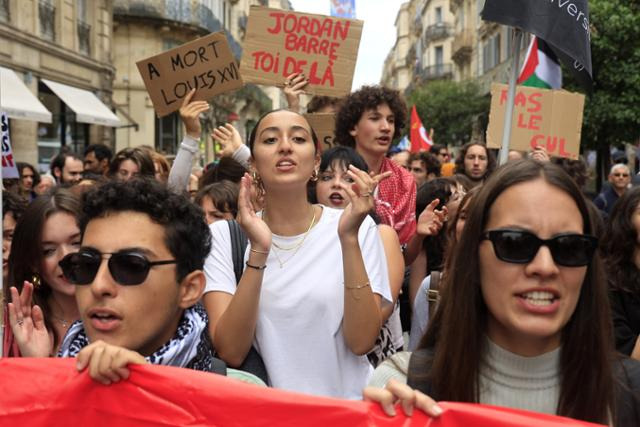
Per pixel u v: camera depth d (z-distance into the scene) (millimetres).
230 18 41312
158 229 1918
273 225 2811
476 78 39156
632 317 3154
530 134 5922
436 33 56531
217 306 2713
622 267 3182
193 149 4750
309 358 2652
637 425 1819
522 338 1832
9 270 2764
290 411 1753
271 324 2674
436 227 3984
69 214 2695
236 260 2811
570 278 1729
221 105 37531
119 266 1869
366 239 2826
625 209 3193
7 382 1870
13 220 3721
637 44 16078
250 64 4941
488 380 1854
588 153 21547
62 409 1836
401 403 1696
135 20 28359
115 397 1812
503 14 4555
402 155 8648
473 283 1831
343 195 3637
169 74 4832
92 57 19969
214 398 1775
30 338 2324
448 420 1676
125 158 5871
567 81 16688
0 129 3025
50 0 17156
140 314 1885
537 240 1707
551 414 1791
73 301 2764
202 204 4371
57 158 8156
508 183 1773
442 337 1873
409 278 4305
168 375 1794
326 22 4934
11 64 15133
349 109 4555
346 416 1712
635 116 16250
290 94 4848
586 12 4613
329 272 2721
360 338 2605
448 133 35656
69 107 17688
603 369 1818
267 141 2803
